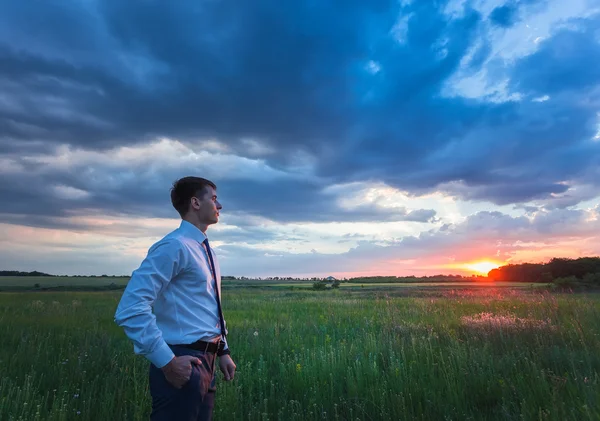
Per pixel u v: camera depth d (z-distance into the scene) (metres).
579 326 6.74
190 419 1.94
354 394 4.00
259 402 3.93
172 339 2.02
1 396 3.49
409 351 5.41
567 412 3.21
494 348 5.69
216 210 2.36
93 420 3.52
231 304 15.98
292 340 6.89
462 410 3.48
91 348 5.86
